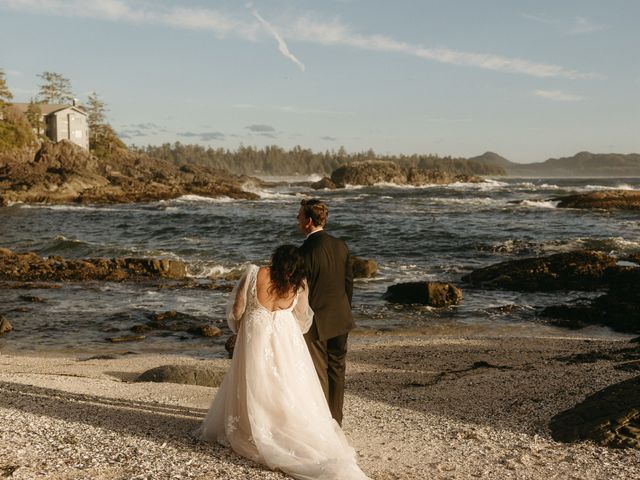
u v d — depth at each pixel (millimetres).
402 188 103875
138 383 8414
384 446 5371
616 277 19781
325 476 4195
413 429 5969
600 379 7770
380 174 117688
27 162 82188
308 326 4855
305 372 4715
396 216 46719
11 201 62438
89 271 23031
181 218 45094
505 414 6516
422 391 8039
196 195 72750
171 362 11484
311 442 4488
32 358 12188
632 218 42500
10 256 25203
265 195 81500
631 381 6453
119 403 6477
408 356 11695
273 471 4367
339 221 42219
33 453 4359
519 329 15555
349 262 5039
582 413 5953
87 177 71875
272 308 4699
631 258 23156
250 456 4547
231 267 24641
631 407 5809
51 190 66625
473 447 5367
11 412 5543
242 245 32500
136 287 21062
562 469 4809
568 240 28750
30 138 86375
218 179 113250
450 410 6812
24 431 4887
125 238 35625
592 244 27828
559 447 5371
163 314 16547
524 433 5793
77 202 65812
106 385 7965
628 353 10633
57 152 86438
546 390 7418
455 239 32156
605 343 12773
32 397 6422
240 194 75000
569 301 18453
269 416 4523
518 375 8742
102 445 4676
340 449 4574
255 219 43469
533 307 17688
